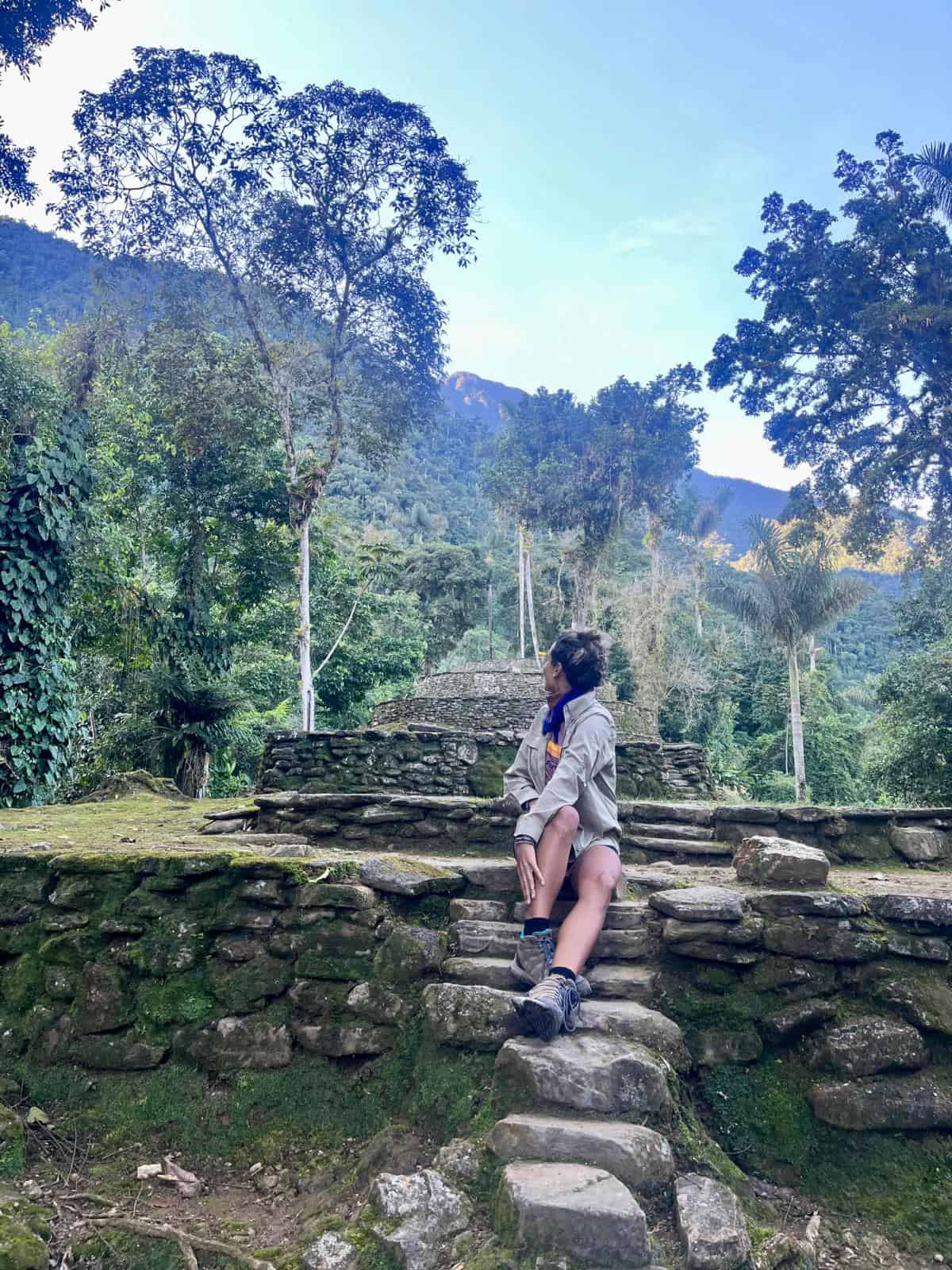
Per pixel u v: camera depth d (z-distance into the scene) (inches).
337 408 737.6
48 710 398.0
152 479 697.6
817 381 922.1
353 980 122.7
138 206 694.5
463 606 1582.2
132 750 539.8
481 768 313.9
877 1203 97.7
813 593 904.9
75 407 449.4
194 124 673.0
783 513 967.0
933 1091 106.0
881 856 176.9
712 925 119.6
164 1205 99.3
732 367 925.2
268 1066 119.1
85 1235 91.4
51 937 135.4
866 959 117.0
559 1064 96.3
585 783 120.4
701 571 1731.1
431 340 756.6
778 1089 108.9
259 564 759.1
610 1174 84.4
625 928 127.2
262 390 716.0
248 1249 88.5
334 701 959.0
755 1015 114.3
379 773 312.8
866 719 1521.9
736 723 1486.2
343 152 685.3
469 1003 110.1
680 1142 94.2
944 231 820.0
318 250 721.0
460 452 4197.8
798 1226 93.9
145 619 617.6
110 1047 124.0
